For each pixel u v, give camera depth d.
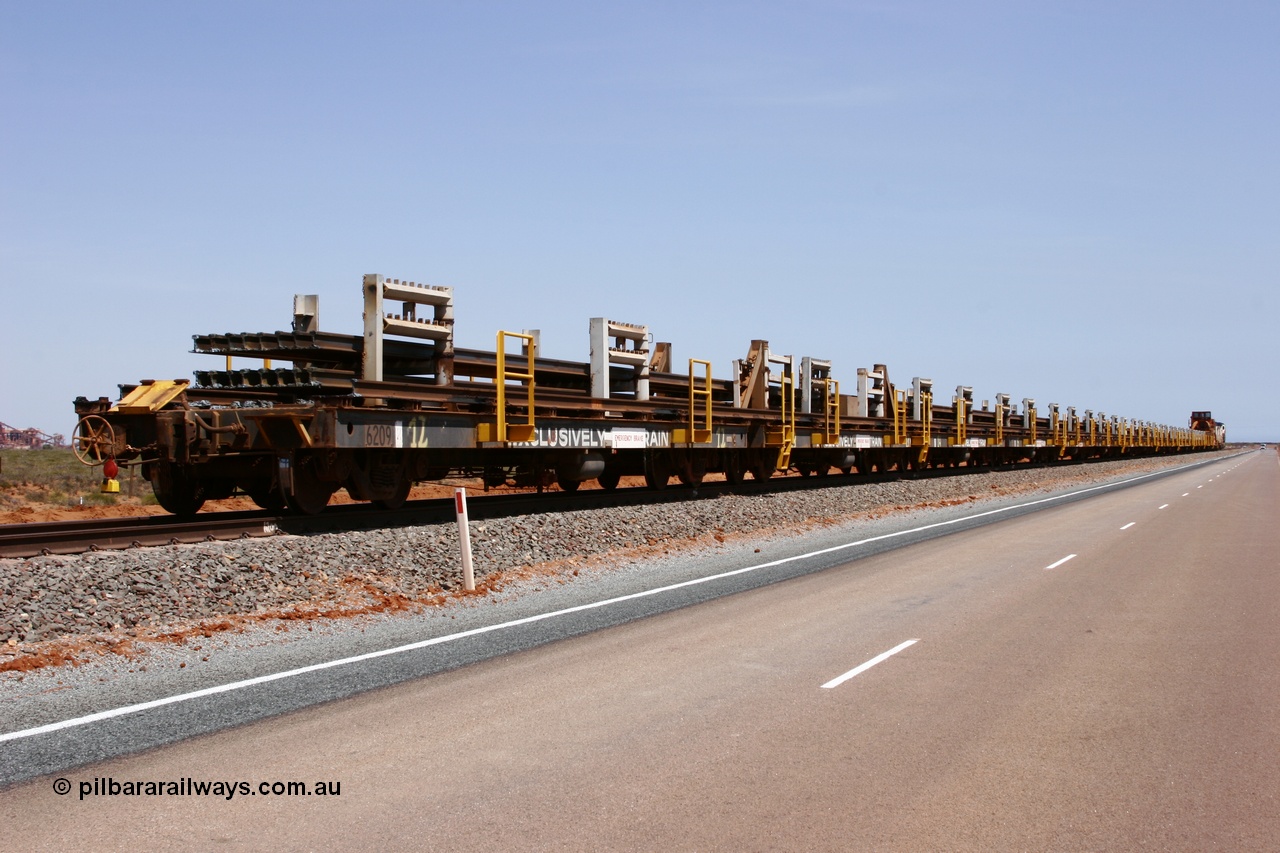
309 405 13.77
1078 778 5.18
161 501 15.48
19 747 5.78
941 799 4.87
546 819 4.62
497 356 15.80
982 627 9.41
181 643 8.70
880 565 14.26
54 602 9.14
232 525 12.80
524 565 13.68
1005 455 50.28
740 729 6.04
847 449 30.59
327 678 7.44
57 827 4.57
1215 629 9.34
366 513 14.78
